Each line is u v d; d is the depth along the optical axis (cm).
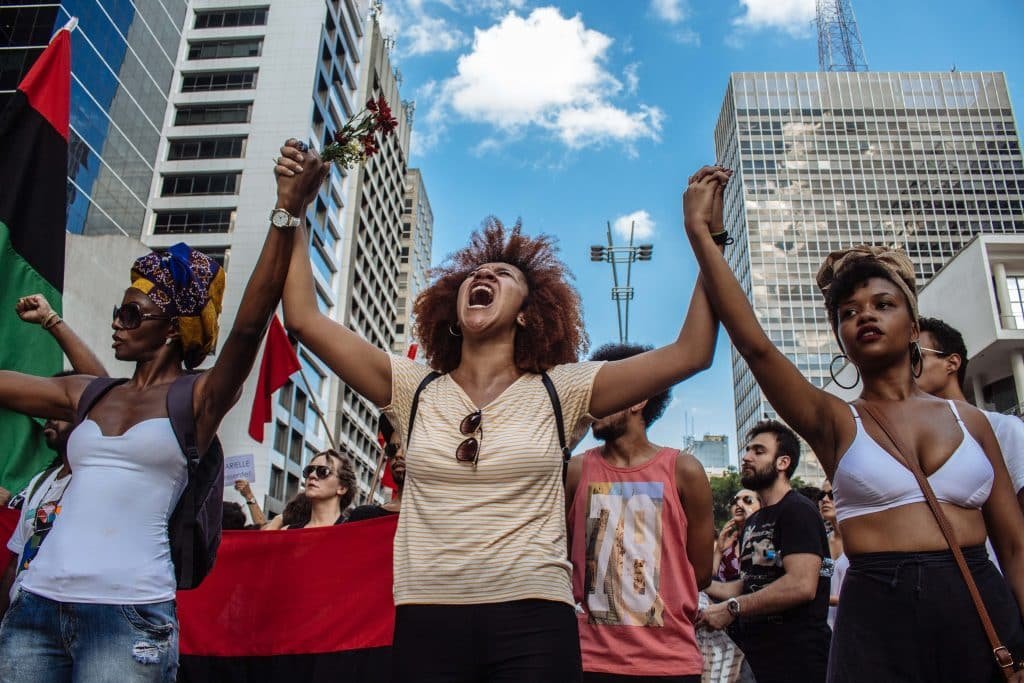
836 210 10706
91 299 1836
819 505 686
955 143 10975
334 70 6341
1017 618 248
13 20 4112
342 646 480
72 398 317
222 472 315
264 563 500
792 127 11188
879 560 254
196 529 296
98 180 4641
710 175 288
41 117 556
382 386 292
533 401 272
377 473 598
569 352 319
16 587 292
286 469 5053
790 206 10762
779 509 469
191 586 285
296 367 813
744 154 11075
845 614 258
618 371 277
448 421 268
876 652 245
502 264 310
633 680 357
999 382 3098
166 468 286
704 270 276
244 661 483
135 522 277
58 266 545
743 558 495
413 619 240
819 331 10088
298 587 493
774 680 428
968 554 254
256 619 489
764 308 10219
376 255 7656
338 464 596
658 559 376
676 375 271
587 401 277
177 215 5403
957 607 241
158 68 5453
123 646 262
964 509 259
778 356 272
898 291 291
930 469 263
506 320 294
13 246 523
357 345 291
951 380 377
